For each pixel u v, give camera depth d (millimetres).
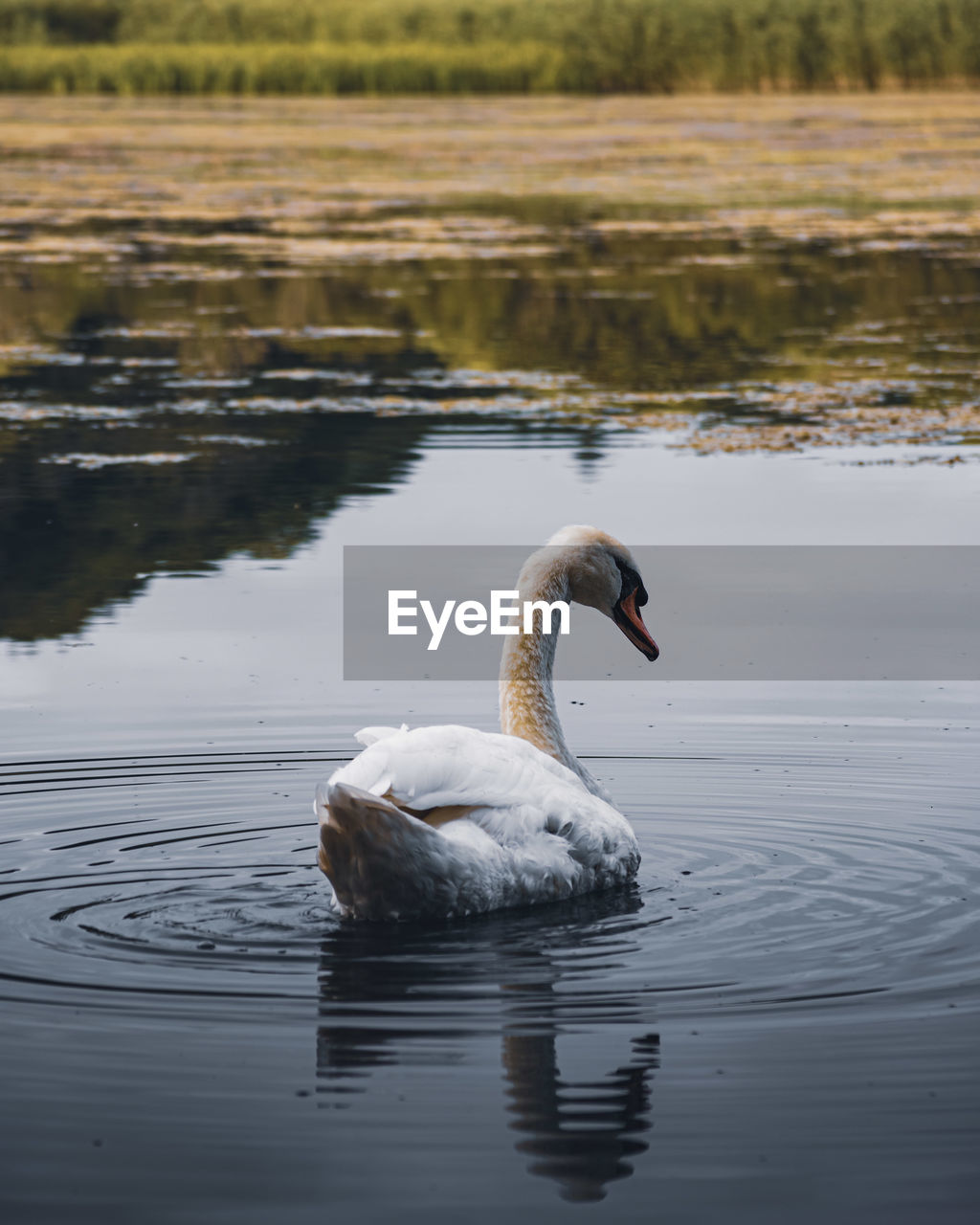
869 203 36812
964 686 9758
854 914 6344
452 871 6137
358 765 6281
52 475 15297
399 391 19344
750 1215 4152
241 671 10172
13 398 19016
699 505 14141
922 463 15594
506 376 20281
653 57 65000
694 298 25906
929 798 7840
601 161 43719
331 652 10602
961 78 64062
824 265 29000
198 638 10875
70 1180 4320
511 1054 5059
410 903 6145
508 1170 4367
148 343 22812
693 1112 4664
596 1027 5250
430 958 5883
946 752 8555
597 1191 4258
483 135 49781
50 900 6531
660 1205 4203
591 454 16078
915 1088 4797
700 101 61219
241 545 13102
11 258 29984
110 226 34312
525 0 68312
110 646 10688
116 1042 5137
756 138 48500
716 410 18219
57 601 11703
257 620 11266
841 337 22781
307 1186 4297
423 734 6438
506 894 6309
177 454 16109
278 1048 5098
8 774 8219
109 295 26656
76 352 22078
